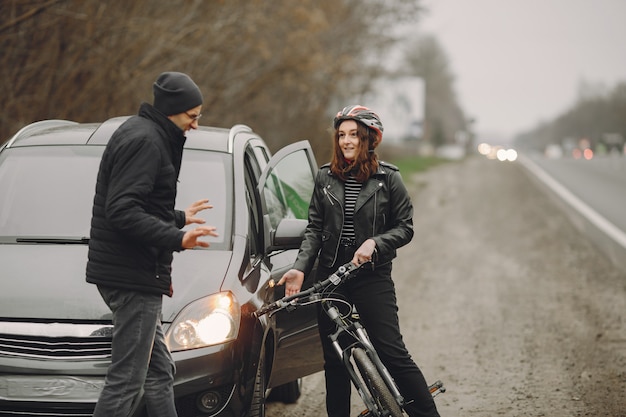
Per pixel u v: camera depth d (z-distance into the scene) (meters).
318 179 5.73
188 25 19.47
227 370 5.23
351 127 5.56
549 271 14.41
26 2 13.88
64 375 5.04
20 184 6.27
